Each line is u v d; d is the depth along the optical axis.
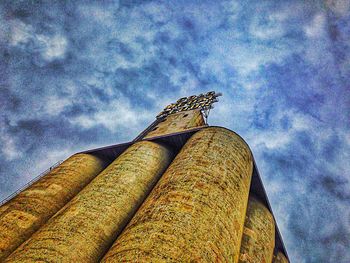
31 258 8.46
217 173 10.53
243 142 13.97
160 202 9.17
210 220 8.49
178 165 11.35
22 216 11.43
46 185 13.46
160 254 7.12
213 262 7.45
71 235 9.41
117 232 10.53
